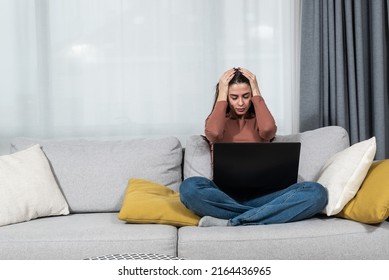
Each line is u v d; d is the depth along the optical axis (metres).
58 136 3.27
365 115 3.18
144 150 2.69
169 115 3.26
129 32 3.25
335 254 1.95
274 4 3.22
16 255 1.93
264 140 2.66
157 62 3.25
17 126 3.27
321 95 3.18
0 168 2.35
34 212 2.32
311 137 2.65
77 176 2.59
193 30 3.24
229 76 2.66
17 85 3.25
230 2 3.23
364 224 2.03
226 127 2.70
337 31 3.10
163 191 2.45
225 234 1.97
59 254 1.94
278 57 3.23
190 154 2.74
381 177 2.02
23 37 3.24
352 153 2.14
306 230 1.98
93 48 3.25
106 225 2.14
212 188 2.16
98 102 3.26
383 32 3.14
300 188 2.12
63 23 3.25
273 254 1.94
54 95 3.26
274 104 3.24
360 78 3.10
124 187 2.57
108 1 3.25
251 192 2.30
